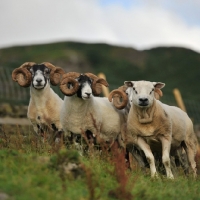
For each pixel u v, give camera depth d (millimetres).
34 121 16766
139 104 14266
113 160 12000
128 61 83188
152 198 10609
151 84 14727
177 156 16484
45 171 10562
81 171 10875
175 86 68188
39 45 90375
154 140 14961
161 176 13375
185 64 79500
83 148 15391
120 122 16578
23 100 26562
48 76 16656
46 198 9352
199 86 67938
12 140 14305
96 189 10398
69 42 91938
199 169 16594
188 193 11828
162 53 86625
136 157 15859
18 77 16500
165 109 15102
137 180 11867
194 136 16562
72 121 15609
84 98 15117
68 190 9898
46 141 14625
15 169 10555
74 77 15469
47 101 16547
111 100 16250
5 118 21609
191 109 33969
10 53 84250
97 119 15805
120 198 10070
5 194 9305
